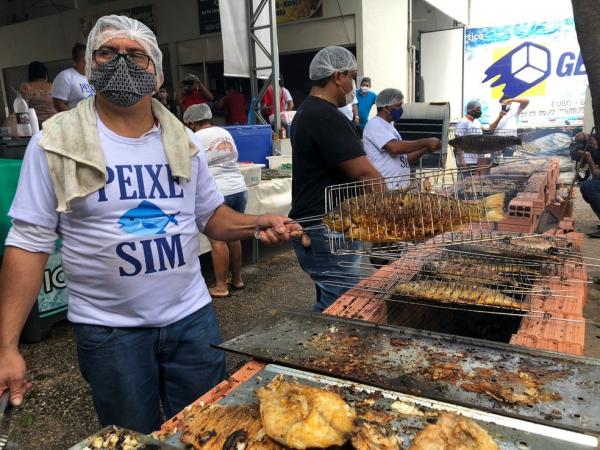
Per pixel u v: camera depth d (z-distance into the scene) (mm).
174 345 2018
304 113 2904
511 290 2197
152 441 1206
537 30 12789
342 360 1673
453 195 2385
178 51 12695
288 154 8062
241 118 10664
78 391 3357
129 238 1767
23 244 1683
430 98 13945
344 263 2904
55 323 4445
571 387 1461
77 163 1649
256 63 7977
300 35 11414
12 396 1625
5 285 1674
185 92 9211
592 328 4023
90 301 1848
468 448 1107
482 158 5988
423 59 13812
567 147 11625
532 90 13211
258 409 1327
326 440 1117
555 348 1780
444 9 11250
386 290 2291
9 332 1643
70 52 14422
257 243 6340
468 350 1721
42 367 3680
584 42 3260
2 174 3590
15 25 15344
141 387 1933
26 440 2877
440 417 1211
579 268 2521
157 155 1845
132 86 1676
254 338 1870
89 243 1751
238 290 5359
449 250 2508
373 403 1418
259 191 5898
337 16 10828
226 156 4809
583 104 12680
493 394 1429
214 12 11734
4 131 5188
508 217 2941
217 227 2201
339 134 2781
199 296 2090
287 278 5742
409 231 1959
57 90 5898
